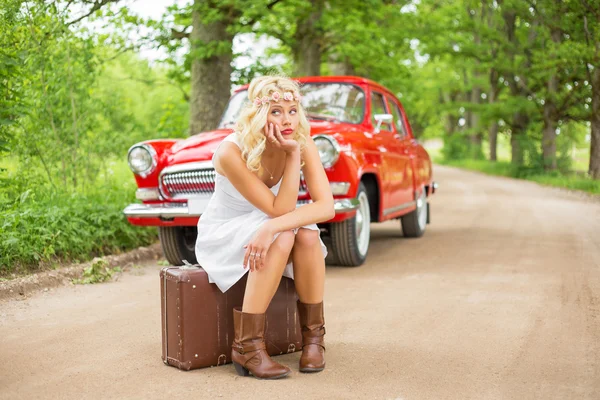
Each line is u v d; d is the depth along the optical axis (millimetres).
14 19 6277
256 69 11328
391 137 6867
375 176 6148
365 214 6109
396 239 7855
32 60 7051
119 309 4461
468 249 6867
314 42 13523
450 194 15969
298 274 3105
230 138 3043
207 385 2914
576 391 2803
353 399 2725
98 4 8531
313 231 3092
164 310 3199
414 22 18062
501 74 24016
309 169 3182
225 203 3137
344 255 5777
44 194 6895
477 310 4254
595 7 15688
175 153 5637
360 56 13617
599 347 3432
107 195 7535
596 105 18469
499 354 3332
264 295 2977
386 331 3793
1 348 3541
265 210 3002
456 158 44438
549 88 21531
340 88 6641
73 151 7980
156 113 17406
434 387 2865
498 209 11594
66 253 5871
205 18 9977
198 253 3219
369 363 3209
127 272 5930
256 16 10406
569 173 23672
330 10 13227
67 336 3775
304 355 3107
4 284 4832
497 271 5598
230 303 3197
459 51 24031
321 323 3156
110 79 11039
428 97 43594
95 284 5352
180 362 3117
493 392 2799
